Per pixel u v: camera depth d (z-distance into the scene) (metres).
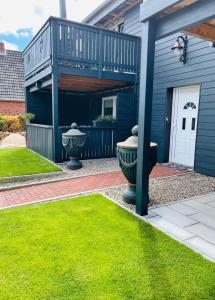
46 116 10.13
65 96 10.62
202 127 5.54
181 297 1.88
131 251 2.49
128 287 1.98
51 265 2.26
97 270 2.19
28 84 8.97
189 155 6.33
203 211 3.54
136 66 7.43
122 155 3.64
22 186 4.81
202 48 5.42
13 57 18.73
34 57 7.84
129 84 8.11
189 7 2.60
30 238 2.73
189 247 2.59
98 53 6.77
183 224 3.13
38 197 4.19
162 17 2.94
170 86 6.38
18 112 17.30
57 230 2.93
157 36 3.05
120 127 7.63
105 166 6.46
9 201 4.03
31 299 1.86
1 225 3.06
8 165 6.43
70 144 5.92
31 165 6.42
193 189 4.52
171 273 2.16
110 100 9.62
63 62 6.34
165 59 6.46
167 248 2.55
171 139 6.80
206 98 5.41
